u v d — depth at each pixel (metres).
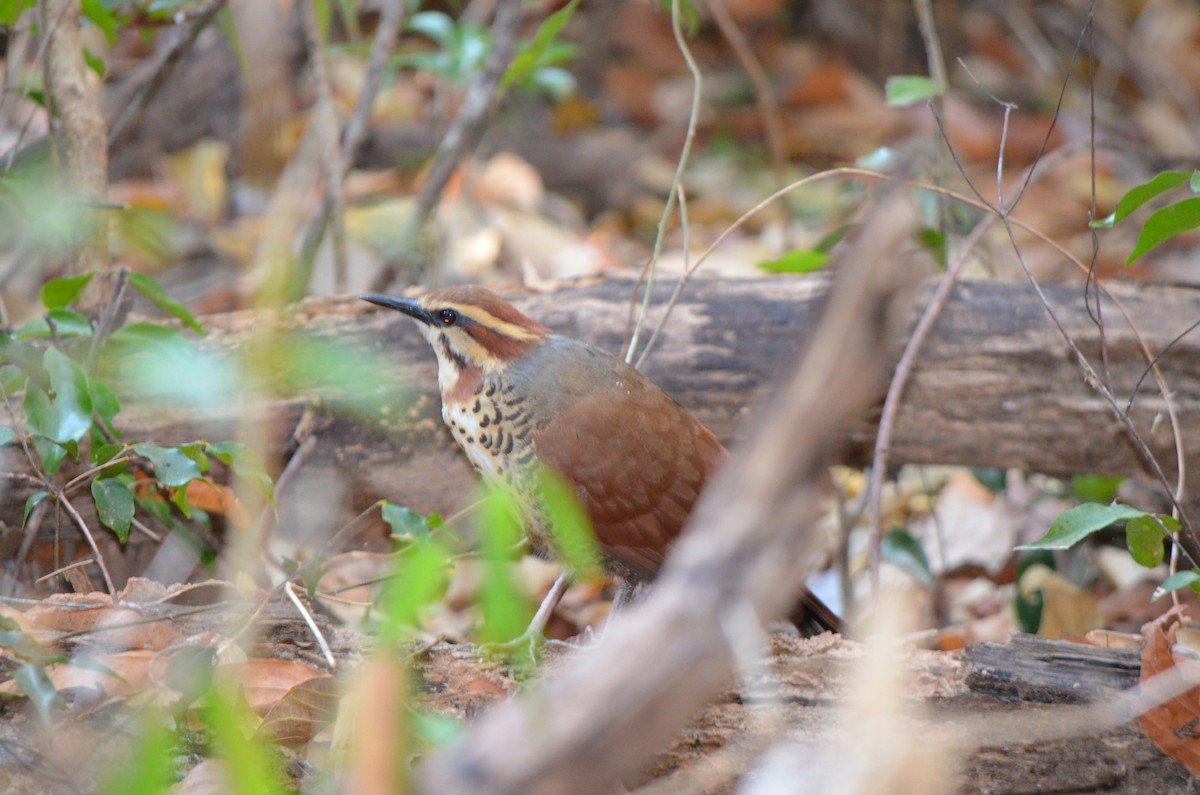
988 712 7.68
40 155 12.55
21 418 9.55
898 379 10.09
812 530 3.51
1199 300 10.67
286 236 9.24
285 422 10.02
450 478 10.58
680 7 12.91
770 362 10.52
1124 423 9.20
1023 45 24.06
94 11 10.44
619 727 3.58
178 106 18.02
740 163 20.88
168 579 9.62
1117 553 12.30
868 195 12.09
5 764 6.41
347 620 10.31
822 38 24.28
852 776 4.41
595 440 8.68
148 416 9.92
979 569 12.45
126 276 9.84
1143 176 19.97
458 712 7.48
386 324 10.52
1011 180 19.86
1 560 9.83
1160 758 7.35
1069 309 10.53
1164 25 24.50
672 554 8.43
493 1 17.73
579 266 16.19
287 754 6.86
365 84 14.07
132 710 6.71
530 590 12.19
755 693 7.70
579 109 21.41
